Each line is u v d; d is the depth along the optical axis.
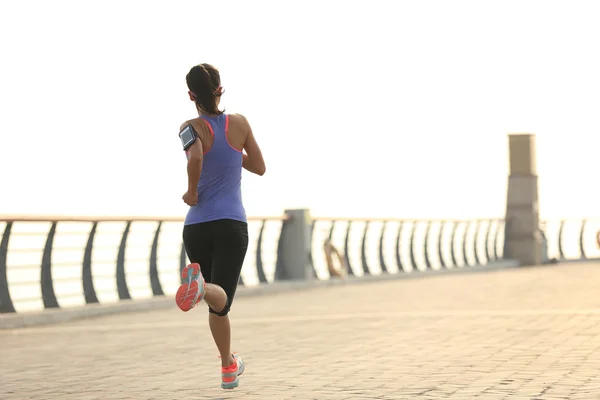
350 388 12.43
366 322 21.34
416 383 12.62
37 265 27.05
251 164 12.05
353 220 43.53
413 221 49.97
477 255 58.34
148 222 30.77
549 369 13.34
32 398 12.63
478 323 19.92
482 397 11.38
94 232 28.73
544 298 26.20
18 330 23.92
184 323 23.66
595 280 35.06
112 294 29.72
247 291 34.34
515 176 60.84
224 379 11.98
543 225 62.25
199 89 11.70
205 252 11.78
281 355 16.14
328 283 40.09
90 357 17.14
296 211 39.16
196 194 11.58
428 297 28.78
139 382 13.77
